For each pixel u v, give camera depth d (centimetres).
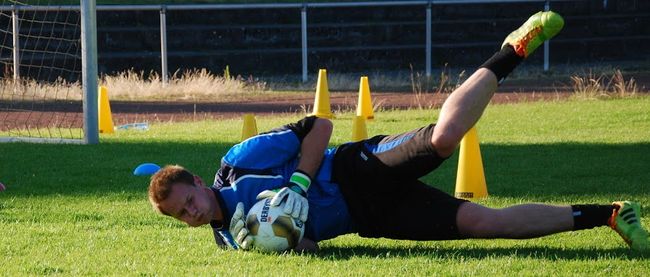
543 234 1554
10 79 5738
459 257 1543
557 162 2828
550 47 7488
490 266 1461
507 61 1491
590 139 3341
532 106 4472
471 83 1480
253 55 6950
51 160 3014
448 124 1456
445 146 1466
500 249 1603
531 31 1471
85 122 3447
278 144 1581
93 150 3250
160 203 1514
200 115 4688
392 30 7456
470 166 2255
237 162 1588
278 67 7031
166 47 6544
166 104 5244
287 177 1595
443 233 1565
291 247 1578
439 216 1555
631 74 6400
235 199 1584
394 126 3903
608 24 7856
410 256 1564
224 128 3919
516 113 4203
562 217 1545
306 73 6575
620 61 7538
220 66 6869
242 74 6925
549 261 1488
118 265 1530
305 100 5388
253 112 4788
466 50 7412
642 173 2598
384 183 1554
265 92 5881
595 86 5012
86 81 3438
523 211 1549
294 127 1592
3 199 2305
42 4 6706
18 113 4659
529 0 7150
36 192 2420
